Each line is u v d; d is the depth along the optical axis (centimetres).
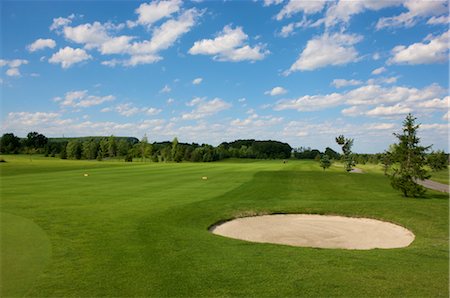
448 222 2030
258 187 3725
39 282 1048
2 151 17650
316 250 1445
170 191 3294
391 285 1059
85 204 2455
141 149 14375
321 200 2873
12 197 2786
